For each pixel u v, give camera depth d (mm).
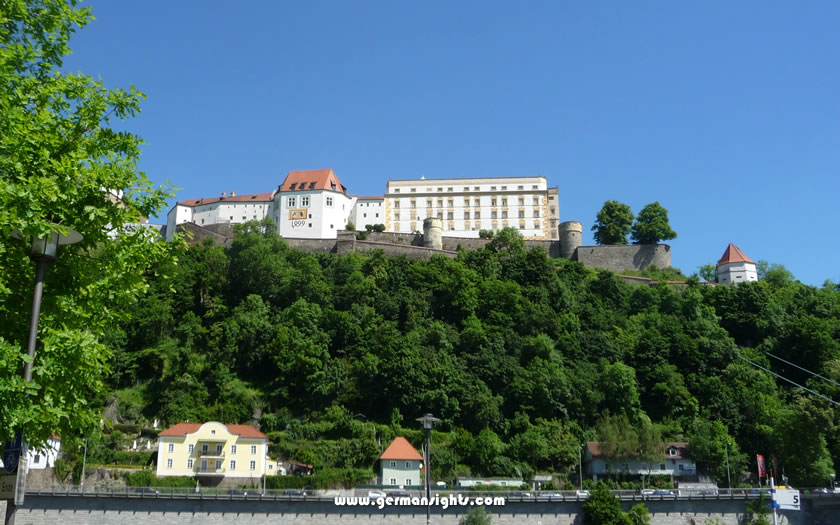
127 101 28953
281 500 78500
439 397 114062
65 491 77562
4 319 25484
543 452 106750
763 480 104438
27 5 28094
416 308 137625
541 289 148125
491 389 120875
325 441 107000
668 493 86812
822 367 127750
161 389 115000
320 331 126375
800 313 149125
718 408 117875
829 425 98125
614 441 106438
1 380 21391
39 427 24562
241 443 100375
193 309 135500
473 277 148750
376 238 184375
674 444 109000
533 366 122938
